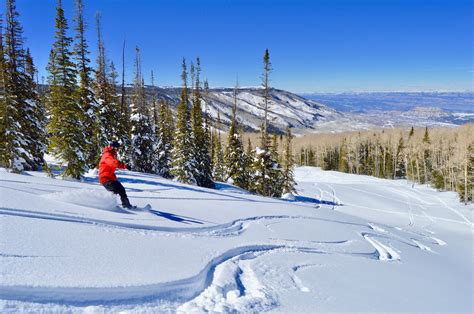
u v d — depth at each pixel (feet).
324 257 30.09
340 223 55.88
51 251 16.14
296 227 42.80
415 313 19.02
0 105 67.21
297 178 307.17
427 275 33.40
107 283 13.84
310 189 205.87
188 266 18.58
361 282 23.82
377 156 380.17
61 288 12.55
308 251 31.50
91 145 81.56
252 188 127.44
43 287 12.27
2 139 66.49
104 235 20.89
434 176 250.78
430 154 316.60
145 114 124.98
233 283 18.26
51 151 67.26
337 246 37.24
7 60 75.36
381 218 128.57
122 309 12.85
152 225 26.45
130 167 112.98
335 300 18.44
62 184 38.45
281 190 149.07
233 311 14.46
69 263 15.21
